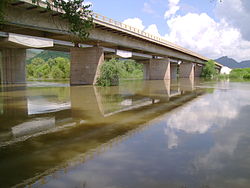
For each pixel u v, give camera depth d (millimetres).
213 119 9961
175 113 11453
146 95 20375
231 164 5086
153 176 4492
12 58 36844
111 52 39500
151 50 47656
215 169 4828
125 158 5441
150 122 9398
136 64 111062
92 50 32438
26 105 14023
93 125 8906
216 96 19562
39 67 86250
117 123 9250
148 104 14703
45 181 4359
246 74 78188
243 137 7199
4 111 11969
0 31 25078
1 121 9609
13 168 4969
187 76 78250
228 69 112438
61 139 7059
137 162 5188
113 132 7848
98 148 6195
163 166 4977
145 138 7094
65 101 15953
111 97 18547
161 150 5988
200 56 81562
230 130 8055
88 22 13594
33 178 4492
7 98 17547
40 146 6395
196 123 9180
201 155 5637
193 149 6074
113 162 5211
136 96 19500
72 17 13086
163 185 4141
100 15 27812
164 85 35594
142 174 4582
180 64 79562
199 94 21406
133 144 6504
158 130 8086
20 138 7188
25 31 28750
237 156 5566
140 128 8406
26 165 5117
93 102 15531
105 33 32031
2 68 36156
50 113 11445
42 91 23578
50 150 6062
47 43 28453
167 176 4496
